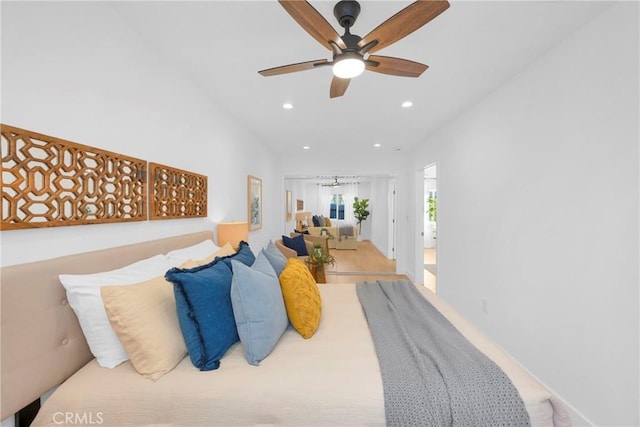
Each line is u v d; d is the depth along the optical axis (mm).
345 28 1371
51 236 1072
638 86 1231
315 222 7668
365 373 1083
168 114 1815
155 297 1141
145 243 1528
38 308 968
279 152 4887
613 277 1343
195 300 1123
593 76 1438
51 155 1050
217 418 967
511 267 2096
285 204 5469
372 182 7770
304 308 1442
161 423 970
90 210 1229
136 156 1520
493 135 2328
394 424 922
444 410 918
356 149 4648
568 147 1596
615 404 1331
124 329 1036
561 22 1463
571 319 1575
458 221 2957
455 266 3025
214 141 2508
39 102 1027
